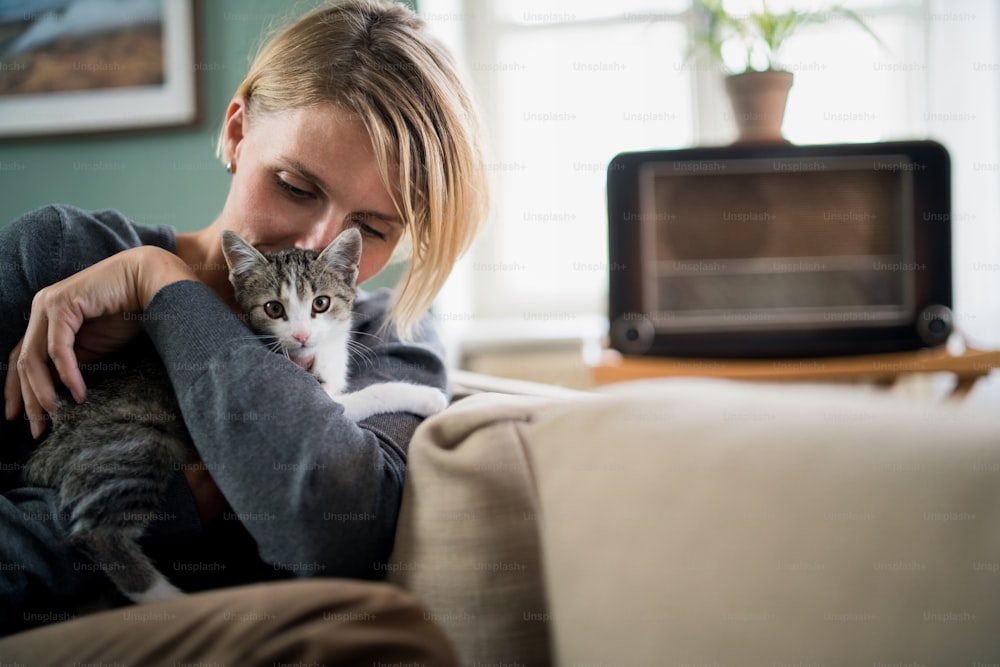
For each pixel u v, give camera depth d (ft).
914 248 4.56
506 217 9.02
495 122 8.84
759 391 2.19
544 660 2.46
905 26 7.95
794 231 4.69
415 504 2.66
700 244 4.74
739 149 4.60
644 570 1.92
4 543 2.85
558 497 2.16
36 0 8.14
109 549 3.16
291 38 3.80
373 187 3.68
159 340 2.93
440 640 1.91
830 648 1.63
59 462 3.24
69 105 8.20
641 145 8.69
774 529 1.75
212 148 8.11
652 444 2.02
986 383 5.93
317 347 4.10
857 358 4.68
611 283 4.76
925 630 1.54
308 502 2.58
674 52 8.50
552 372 7.85
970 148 7.42
